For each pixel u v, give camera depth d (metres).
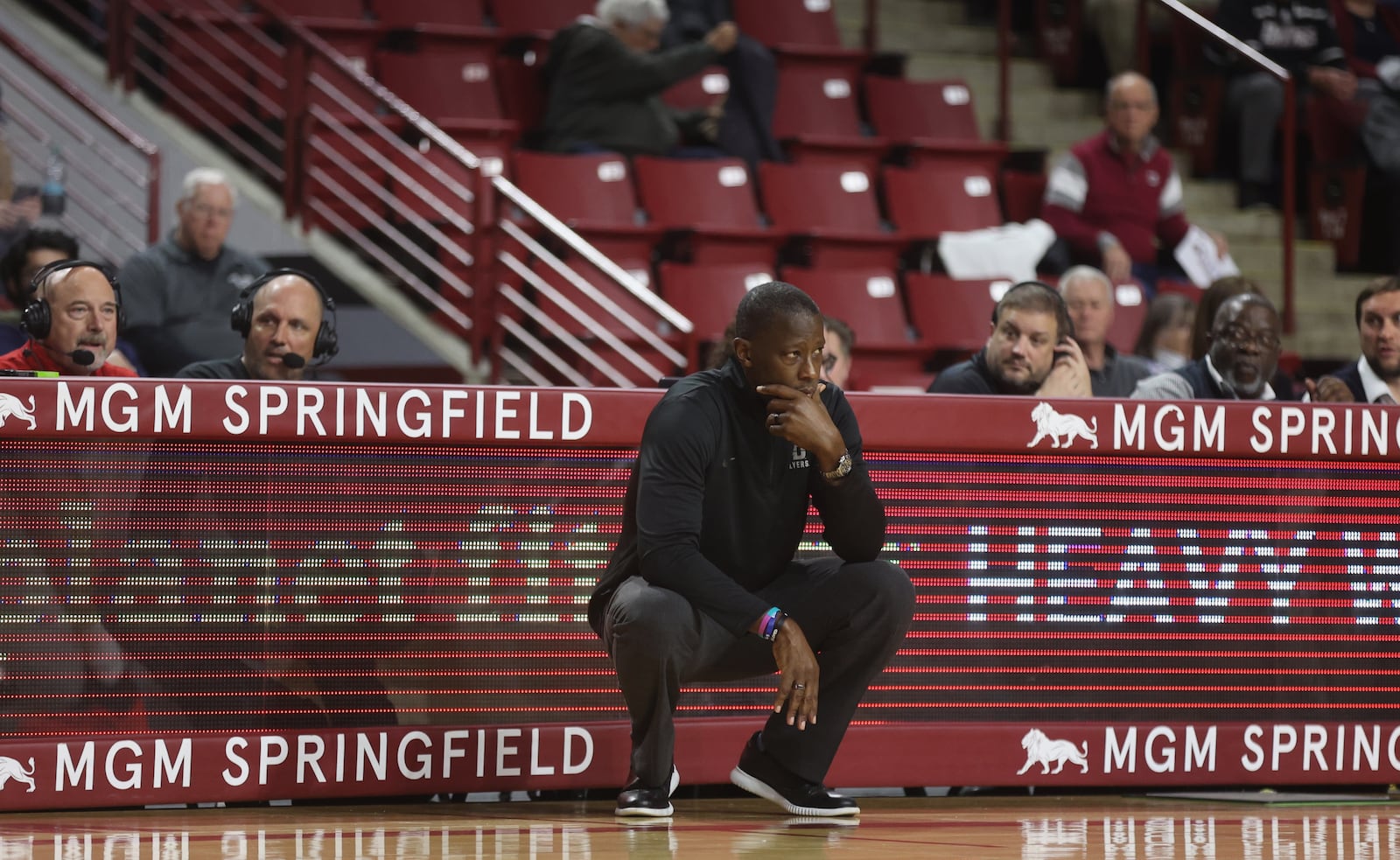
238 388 10.87
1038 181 29.73
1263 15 31.47
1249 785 12.22
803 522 11.03
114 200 23.73
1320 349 29.02
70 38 26.34
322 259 24.14
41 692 10.62
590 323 22.17
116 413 10.68
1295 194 31.86
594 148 26.98
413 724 11.20
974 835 10.12
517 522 11.39
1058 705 12.04
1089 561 12.08
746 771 11.14
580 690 11.49
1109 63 33.47
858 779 11.63
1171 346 21.11
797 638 10.15
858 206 28.33
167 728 10.84
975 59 33.94
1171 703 12.18
